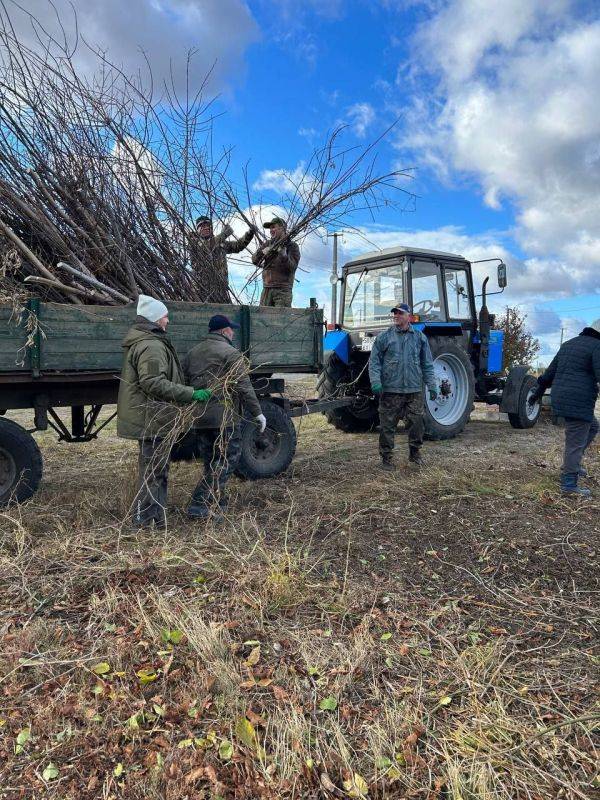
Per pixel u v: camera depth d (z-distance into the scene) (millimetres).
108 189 4984
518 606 2965
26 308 3973
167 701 2150
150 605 2838
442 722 2078
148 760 1879
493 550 3664
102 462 6312
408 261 7602
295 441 5695
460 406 7977
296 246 6262
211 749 1926
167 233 5324
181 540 3691
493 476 5391
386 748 1926
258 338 5289
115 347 4387
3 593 2953
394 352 5715
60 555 3420
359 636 2582
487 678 2330
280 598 2900
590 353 4711
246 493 4867
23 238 4566
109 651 2443
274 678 2295
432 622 2783
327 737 1979
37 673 2303
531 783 1808
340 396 7695
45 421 4453
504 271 8273
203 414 4008
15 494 4234
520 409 8688
